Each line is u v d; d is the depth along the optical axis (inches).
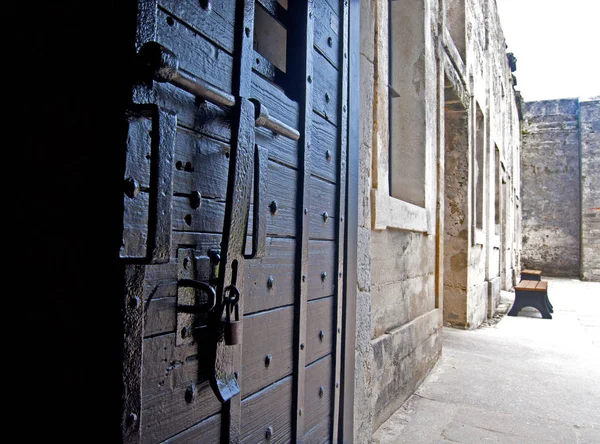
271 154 55.3
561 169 719.1
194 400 43.3
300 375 62.5
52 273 37.0
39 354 37.2
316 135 68.3
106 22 36.2
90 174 35.7
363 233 96.2
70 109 37.2
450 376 160.1
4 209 38.9
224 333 44.4
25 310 38.0
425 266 165.2
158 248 35.6
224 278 44.1
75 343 35.6
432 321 170.2
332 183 75.3
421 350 152.7
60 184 37.1
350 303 82.2
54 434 36.1
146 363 37.8
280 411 58.7
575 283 627.2
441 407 129.4
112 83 35.4
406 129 159.2
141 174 36.0
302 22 62.9
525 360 184.7
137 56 34.9
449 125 248.4
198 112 43.1
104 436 33.8
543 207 729.0
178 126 40.6
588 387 150.6
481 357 187.9
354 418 90.2
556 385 152.5
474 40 269.7
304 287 63.3
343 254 79.3
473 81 261.1
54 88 38.1
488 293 312.2
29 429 37.0
